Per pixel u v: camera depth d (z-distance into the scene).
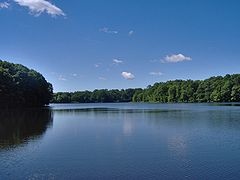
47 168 29.77
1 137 48.31
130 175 27.42
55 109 145.75
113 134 51.25
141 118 82.75
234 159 32.44
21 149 38.78
